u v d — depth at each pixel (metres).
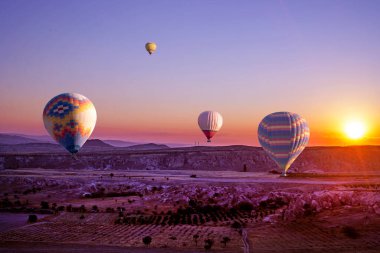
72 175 136.62
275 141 83.50
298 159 186.75
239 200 87.25
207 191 100.56
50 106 82.25
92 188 111.19
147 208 87.44
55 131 81.81
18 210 85.94
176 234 63.06
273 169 168.75
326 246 48.31
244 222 69.50
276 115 84.94
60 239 60.50
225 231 63.66
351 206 64.38
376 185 102.75
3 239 60.53
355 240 49.78
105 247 54.62
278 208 82.06
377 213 57.94
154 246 55.19
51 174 139.50
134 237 61.44
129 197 102.19
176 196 97.12
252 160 191.50
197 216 77.88
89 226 70.31
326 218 60.47
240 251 49.84
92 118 84.00
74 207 88.88
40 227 69.69
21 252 50.81
